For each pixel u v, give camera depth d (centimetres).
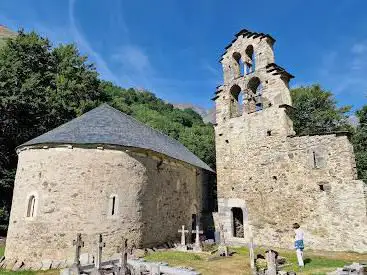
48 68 2711
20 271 1032
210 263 1038
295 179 1404
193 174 1870
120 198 1187
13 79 2181
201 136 3544
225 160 1661
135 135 1382
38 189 1147
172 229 1489
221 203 1623
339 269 837
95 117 1391
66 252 1076
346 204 1259
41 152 1186
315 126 2659
